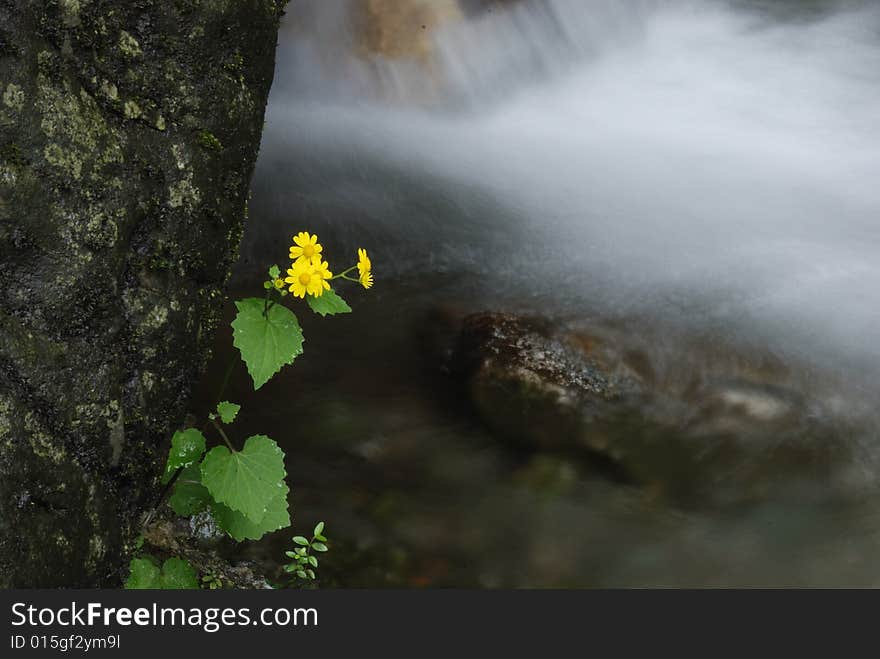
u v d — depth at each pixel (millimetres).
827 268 6012
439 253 6250
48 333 2457
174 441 2932
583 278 5898
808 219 6734
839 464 4355
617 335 5055
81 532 2539
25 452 2355
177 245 2840
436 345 5172
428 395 4746
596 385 4676
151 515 3090
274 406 4594
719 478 4258
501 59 8375
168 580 2879
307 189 6867
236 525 2934
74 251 2492
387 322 5469
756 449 4422
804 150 7836
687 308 5465
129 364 2715
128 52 2664
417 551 3717
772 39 9695
